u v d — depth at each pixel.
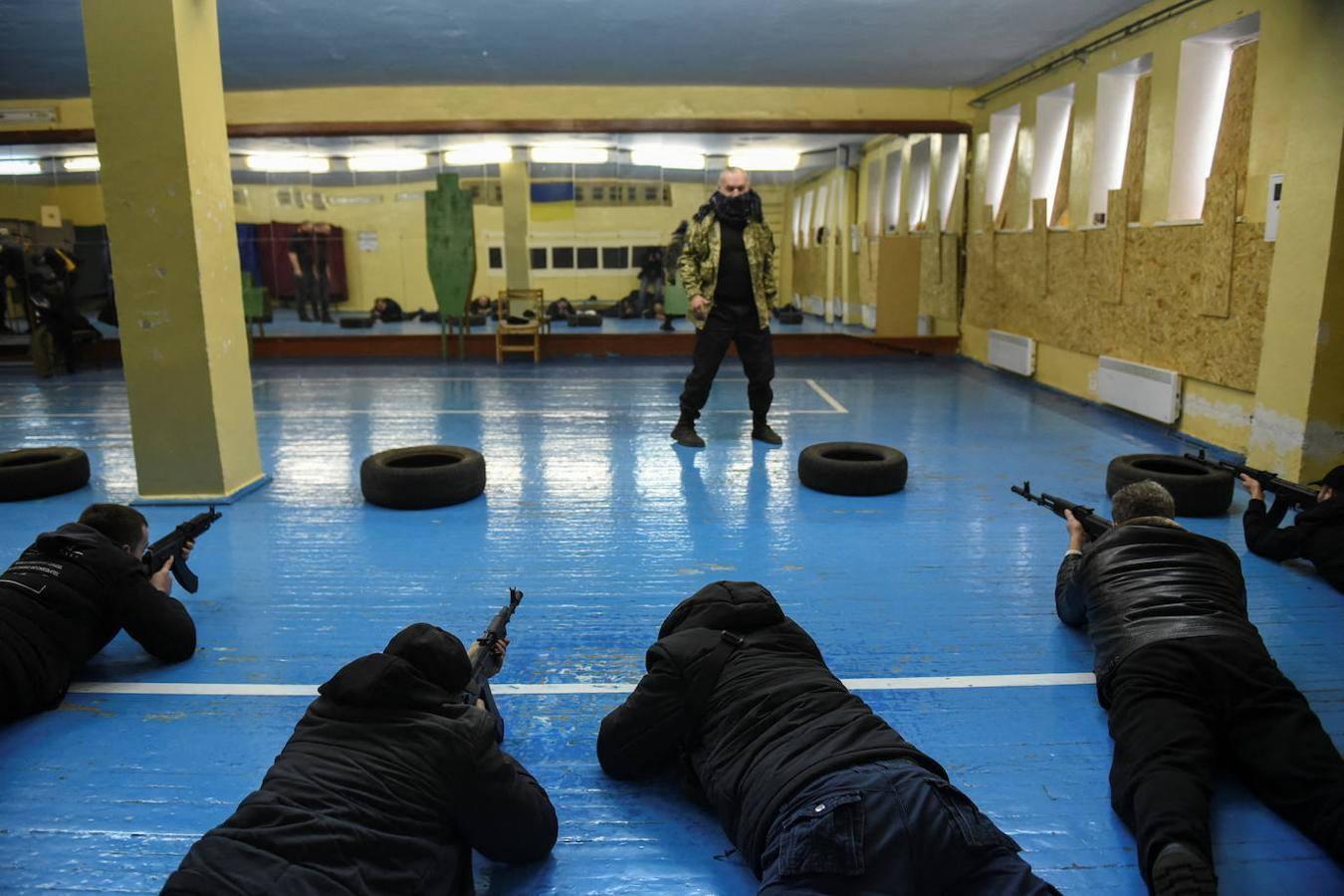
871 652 3.30
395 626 3.53
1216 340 6.26
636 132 10.63
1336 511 3.81
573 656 3.29
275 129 10.48
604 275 11.14
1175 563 2.75
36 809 2.38
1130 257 7.33
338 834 1.64
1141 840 2.05
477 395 8.55
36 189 10.65
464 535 4.61
